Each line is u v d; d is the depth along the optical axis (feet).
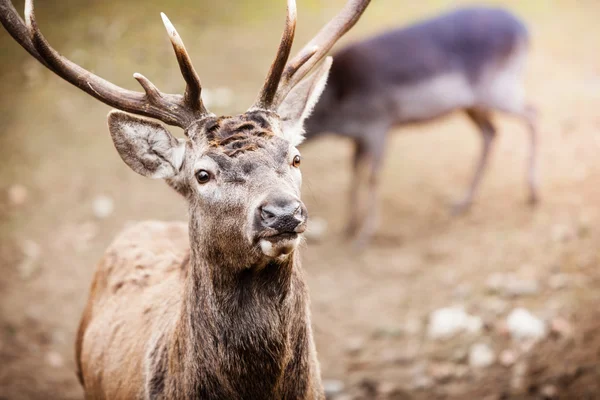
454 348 29.99
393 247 39.24
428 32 41.78
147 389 17.07
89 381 20.21
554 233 36.60
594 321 29.17
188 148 16.65
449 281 34.96
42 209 42.93
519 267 34.58
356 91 40.91
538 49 60.90
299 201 14.14
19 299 35.35
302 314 16.24
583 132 47.14
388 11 66.54
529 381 27.04
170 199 43.73
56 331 33.24
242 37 63.41
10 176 45.98
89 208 42.91
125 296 20.10
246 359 15.64
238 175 14.99
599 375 26.25
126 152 17.24
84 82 17.13
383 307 34.01
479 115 42.70
